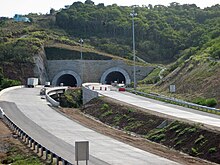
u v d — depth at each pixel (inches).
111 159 1663.4
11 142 1964.8
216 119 2321.6
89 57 6205.7
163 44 7253.9
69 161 1579.7
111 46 7042.3
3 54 5585.6
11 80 4933.6
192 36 7180.1
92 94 3742.6
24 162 1608.0
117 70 6072.8
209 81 3225.9
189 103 2903.5
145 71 6013.8
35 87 4849.9
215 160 1690.5
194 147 1847.9
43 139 2032.5
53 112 2970.0
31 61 5610.2
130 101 3260.3
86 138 2112.5
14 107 3014.3
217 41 4719.5
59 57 6215.6
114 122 2682.1
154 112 2608.3
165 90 3828.7
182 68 4062.5
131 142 2074.3
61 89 4662.9
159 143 2074.3
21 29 7313.0
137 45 7258.9
